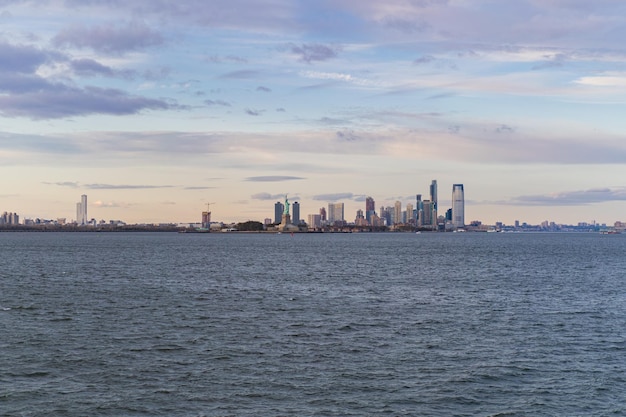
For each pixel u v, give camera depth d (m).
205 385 41.28
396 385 41.62
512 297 86.19
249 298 84.12
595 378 43.38
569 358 48.91
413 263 162.88
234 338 55.84
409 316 68.75
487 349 51.94
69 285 99.56
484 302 80.81
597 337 57.06
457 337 56.91
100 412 36.31
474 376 43.72
